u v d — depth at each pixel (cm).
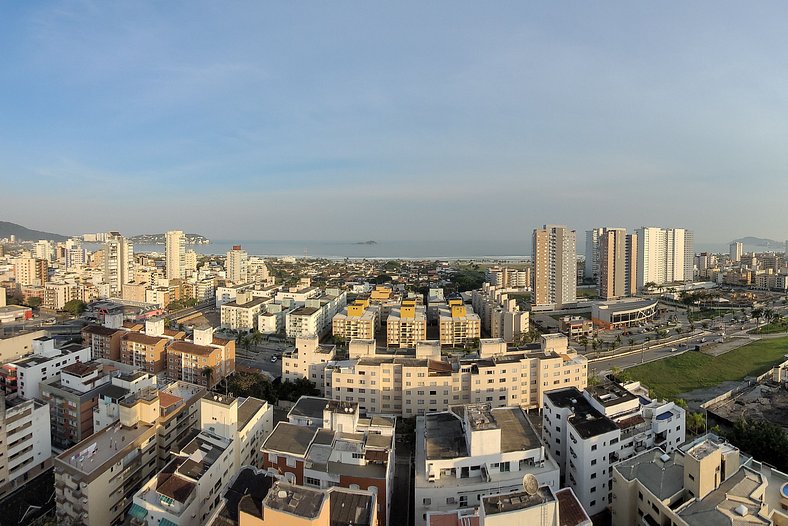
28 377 13812
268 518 6175
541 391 14125
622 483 7825
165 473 8469
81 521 8588
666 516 6975
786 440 10500
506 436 9219
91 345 19038
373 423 9969
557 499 6619
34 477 10919
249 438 10525
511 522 6153
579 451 9075
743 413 14662
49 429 11325
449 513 7350
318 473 8656
